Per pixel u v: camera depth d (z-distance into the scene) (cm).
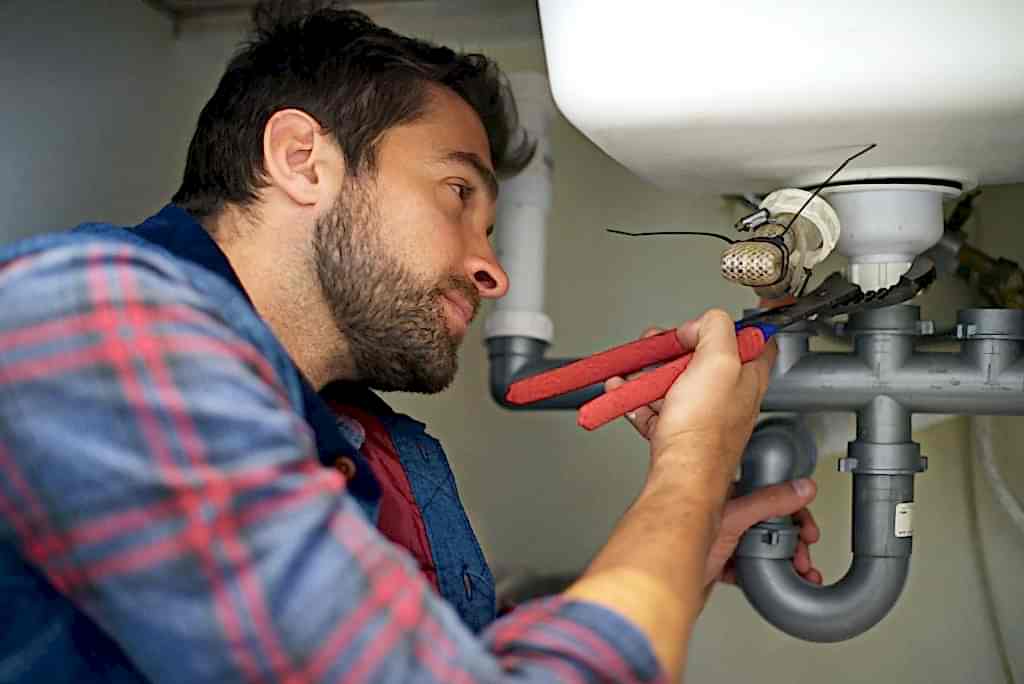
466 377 127
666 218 122
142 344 47
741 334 71
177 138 124
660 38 67
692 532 56
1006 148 76
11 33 99
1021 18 62
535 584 121
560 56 72
